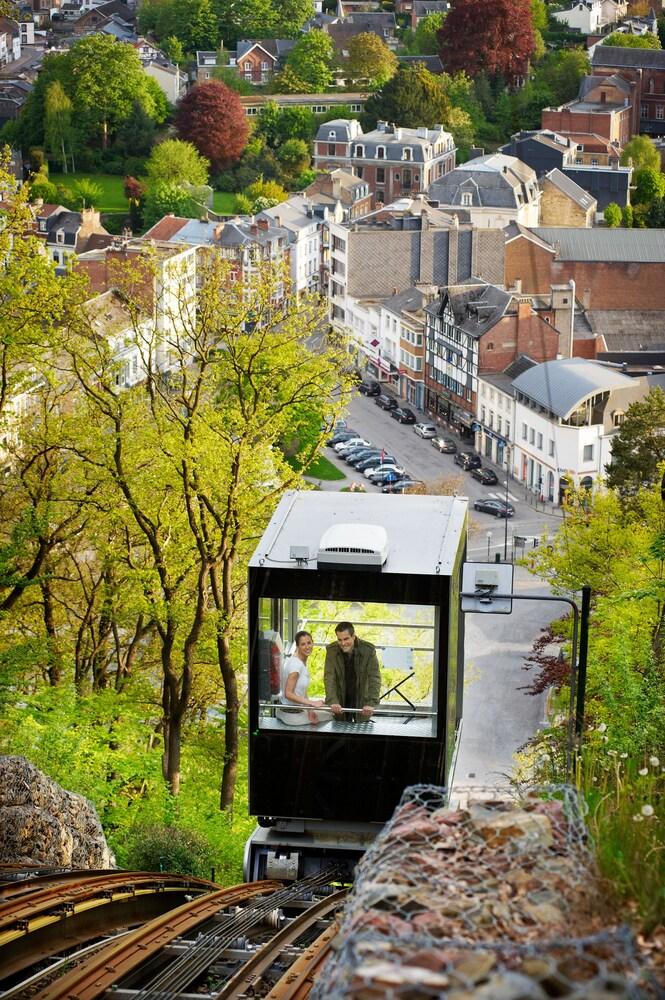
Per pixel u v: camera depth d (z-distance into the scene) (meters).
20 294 40.06
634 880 8.01
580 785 11.65
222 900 16.17
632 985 6.05
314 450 41.12
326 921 15.45
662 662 25.39
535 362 141.00
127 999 12.36
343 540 19.00
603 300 181.38
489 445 143.38
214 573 38.50
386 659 19.06
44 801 21.64
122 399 39.41
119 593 41.59
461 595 19.16
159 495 40.41
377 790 19.27
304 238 182.12
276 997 11.58
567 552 48.78
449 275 176.88
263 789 19.47
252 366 39.97
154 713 45.72
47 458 41.69
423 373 155.50
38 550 42.81
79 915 15.25
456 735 20.72
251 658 19.20
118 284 42.16
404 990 6.01
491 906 7.05
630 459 101.81
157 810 32.59
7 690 35.88
